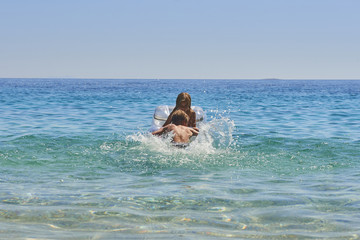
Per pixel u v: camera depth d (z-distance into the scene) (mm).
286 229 3182
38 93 38344
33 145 7805
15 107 18938
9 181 5039
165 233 3041
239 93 47094
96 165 6184
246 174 5637
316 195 4395
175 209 3771
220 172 5777
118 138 8984
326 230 3156
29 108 18453
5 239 2826
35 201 4016
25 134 9422
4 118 13641
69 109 18203
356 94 41375
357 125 12234
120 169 5938
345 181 5176
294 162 6500
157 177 5414
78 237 2912
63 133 9805
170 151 7297
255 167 6125
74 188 4680
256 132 10266
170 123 8320
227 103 25641
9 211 3625
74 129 10797
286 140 8812
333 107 20812
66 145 7910
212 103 25859
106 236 2949
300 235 3029
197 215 3576
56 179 5219
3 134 9422
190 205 3926
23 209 3701
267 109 19547
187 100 8344
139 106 20812
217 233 3057
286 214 3621
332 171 5844
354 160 6668
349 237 2980
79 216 3496
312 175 5574
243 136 9383
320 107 20859
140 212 3652
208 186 4844
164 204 3955
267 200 4152
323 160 6660
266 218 3490
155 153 7141
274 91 55938
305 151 7465
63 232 3041
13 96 30969
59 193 4398
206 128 9156
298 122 13133
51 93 39000
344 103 24625
